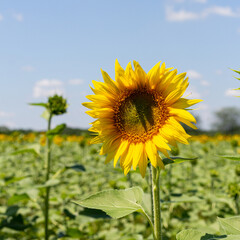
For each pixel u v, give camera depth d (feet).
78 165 3.84
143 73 2.33
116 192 2.22
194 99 2.21
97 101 2.39
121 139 2.37
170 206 4.35
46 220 3.89
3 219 4.08
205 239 2.01
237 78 1.96
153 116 2.31
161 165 2.21
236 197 3.97
